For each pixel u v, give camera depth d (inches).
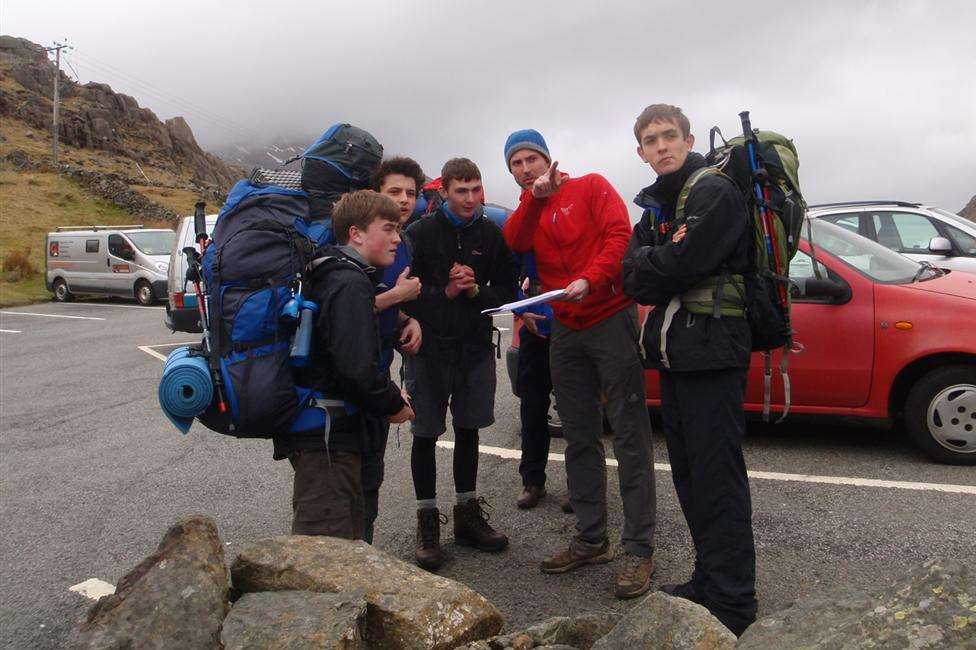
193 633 86.6
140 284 765.9
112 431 273.6
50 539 174.9
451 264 152.2
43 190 1669.5
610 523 170.6
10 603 144.0
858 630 72.8
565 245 144.3
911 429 200.1
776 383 210.1
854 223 357.4
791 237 115.6
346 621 85.3
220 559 96.6
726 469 113.8
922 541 150.8
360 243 112.7
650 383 228.2
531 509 181.5
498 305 154.2
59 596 146.3
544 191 141.8
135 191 1792.6
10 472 228.5
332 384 108.0
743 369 114.5
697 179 112.0
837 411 206.4
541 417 181.6
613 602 134.0
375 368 105.8
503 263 158.7
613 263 134.3
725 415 113.7
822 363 204.7
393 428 273.1
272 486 207.3
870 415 203.2
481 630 95.3
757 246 112.4
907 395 204.2
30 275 970.1
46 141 2581.2
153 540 172.6
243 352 101.3
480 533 158.1
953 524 157.9
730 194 108.8
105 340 523.5
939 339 193.5
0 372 414.6
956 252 331.6
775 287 114.9
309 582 95.6
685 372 113.6
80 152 2603.3
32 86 3201.3
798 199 117.3
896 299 199.6
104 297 868.0
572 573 146.5
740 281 112.7
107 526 181.9
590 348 139.9
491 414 156.6
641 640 85.7
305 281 105.5
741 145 113.4
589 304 138.0
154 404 315.0
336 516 109.3
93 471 226.5
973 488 177.9
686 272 108.9
